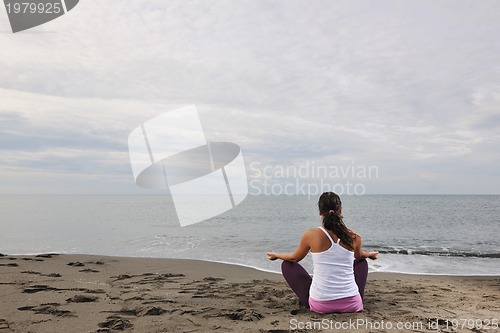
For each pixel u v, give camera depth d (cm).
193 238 1331
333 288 350
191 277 612
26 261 699
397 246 1185
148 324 324
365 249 1104
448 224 2056
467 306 404
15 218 2123
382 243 1265
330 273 351
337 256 351
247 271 699
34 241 1177
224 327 316
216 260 876
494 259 924
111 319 338
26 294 432
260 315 349
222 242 1238
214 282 562
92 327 315
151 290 482
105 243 1161
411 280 623
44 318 339
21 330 305
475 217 2592
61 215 2458
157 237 1346
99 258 793
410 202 5950
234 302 412
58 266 661
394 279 634
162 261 789
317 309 354
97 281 543
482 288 546
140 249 1054
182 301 416
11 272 577
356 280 376
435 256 969
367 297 446
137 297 427
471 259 922
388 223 2134
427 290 509
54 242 1166
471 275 695
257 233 1530
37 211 2928
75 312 359
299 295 377
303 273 374
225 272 682
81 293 446
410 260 900
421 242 1292
